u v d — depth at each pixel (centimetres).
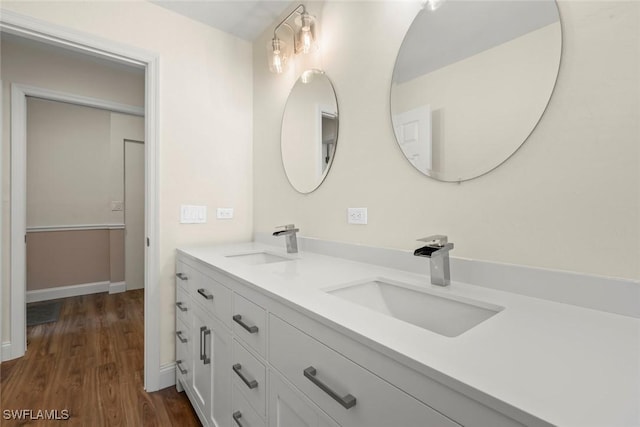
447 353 52
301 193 180
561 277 80
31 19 148
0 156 205
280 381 85
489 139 97
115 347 234
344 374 63
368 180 138
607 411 37
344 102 151
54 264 358
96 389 180
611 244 74
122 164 391
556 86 83
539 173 86
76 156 372
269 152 210
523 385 42
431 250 93
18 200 217
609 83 74
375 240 135
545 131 85
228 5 187
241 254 172
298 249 178
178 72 193
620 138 73
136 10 179
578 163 79
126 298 362
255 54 226
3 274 210
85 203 377
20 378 190
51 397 171
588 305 76
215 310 129
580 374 46
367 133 139
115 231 388
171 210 190
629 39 72
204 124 204
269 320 90
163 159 187
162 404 167
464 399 43
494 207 96
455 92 106
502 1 95
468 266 99
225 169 214
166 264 188
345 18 151
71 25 159
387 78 130
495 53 96
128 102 296
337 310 72
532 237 88
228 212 215
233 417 110
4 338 211
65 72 261
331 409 67
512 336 59
